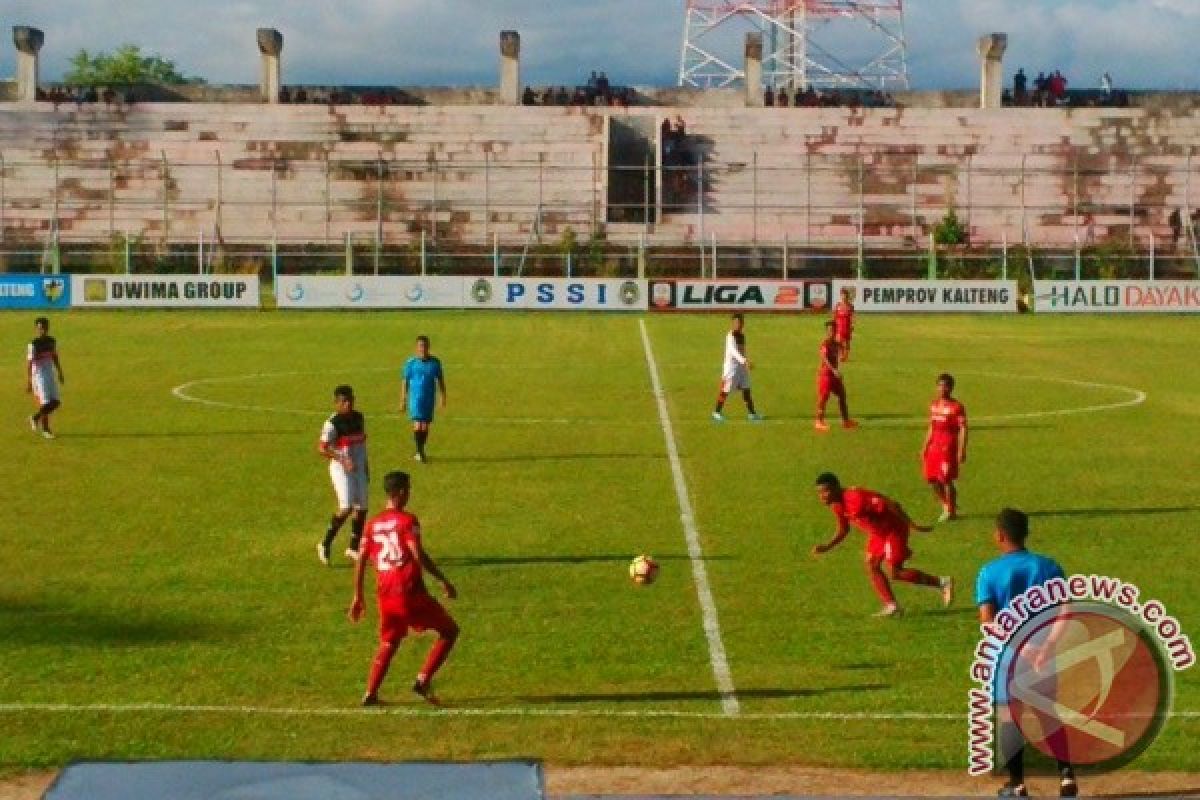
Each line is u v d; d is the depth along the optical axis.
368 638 19.77
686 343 58.97
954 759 15.34
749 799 11.62
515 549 24.69
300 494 29.17
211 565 23.59
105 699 17.22
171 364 50.88
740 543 25.11
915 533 26.11
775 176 88.62
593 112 91.62
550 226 87.38
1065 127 91.25
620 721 16.55
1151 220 87.75
